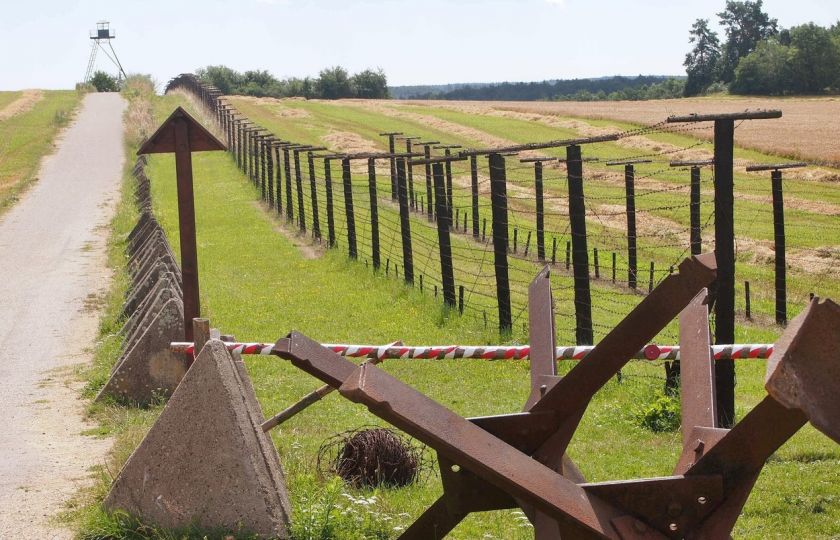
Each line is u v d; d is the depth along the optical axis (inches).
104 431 411.2
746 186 1640.0
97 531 265.7
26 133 2628.0
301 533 259.6
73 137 2581.2
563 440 165.6
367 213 1539.1
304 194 1737.2
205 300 826.8
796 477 344.8
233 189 1845.5
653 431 438.9
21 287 921.5
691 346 165.8
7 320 757.9
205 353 263.4
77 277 973.8
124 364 461.1
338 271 1032.2
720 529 143.3
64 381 532.7
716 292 433.7
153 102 3457.2
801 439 416.2
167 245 821.2
